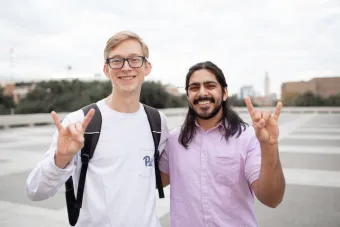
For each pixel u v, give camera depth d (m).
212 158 1.84
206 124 1.95
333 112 39.62
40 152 9.41
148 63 1.87
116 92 1.77
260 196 1.67
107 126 1.73
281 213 4.02
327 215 3.91
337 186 5.24
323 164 7.10
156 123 1.89
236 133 1.86
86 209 1.64
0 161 7.95
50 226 3.78
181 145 1.96
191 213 1.85
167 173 2.15
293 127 17.12
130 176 1.70
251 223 1.84
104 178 1.65
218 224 1.78
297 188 5.14
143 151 1.78
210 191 1.82
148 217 1.70
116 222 1.61
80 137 1.45
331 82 54.03
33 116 20.58
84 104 33.72
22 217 4.06
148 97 38.66
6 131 16.67
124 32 1.77
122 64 1.72
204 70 1.90
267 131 1.55
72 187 1.74
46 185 1.48
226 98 1.95
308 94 50.66
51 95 34.88
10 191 5.22
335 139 11.58
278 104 1.55
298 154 8.45
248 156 1.80
